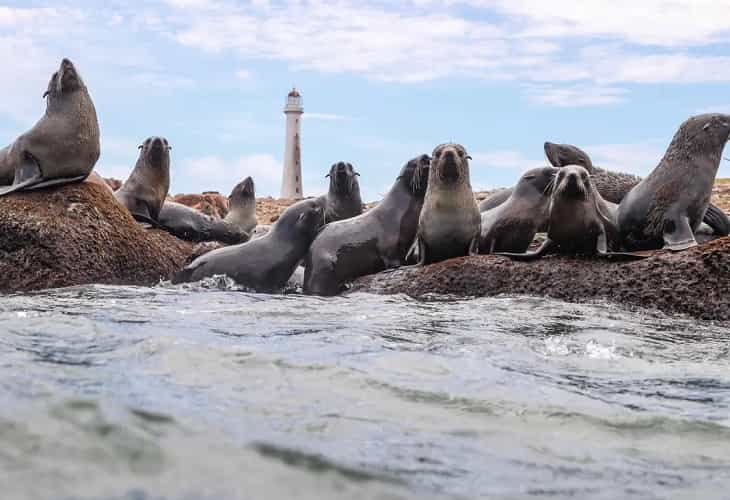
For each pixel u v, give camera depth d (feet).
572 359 26.02
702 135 46.80
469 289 43.39
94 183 53.21
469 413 18.63
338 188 59.72
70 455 12.34
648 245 47.78
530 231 51.13
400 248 50.67
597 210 42.88
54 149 51.24
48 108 51.75
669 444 17.58
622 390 22.12
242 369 20.65
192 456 12.91
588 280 41.04
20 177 51.13
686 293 38.91
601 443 17.39
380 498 12.28
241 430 15.17
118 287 43.98
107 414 14.33
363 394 19.38
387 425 17.25
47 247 47.91
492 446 16.58
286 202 124.67
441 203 47.24
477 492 13.69
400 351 24.76
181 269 52.08
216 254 50.88
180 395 17.72
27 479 11.32
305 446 14.67
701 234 53.11
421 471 14.42
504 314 35.27
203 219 66.39
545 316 35.04
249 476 12.43
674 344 29.89
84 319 27.55
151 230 57.93
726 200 80.43
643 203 47.47
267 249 50.90
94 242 49.57
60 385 17.38
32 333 24.56
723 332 33.96
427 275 44.88
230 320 30.55
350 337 27.02
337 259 49.29
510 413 18.84
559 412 19.11
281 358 21.91
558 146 67.21
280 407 17.69
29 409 14.16
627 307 39.52
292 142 208.54
